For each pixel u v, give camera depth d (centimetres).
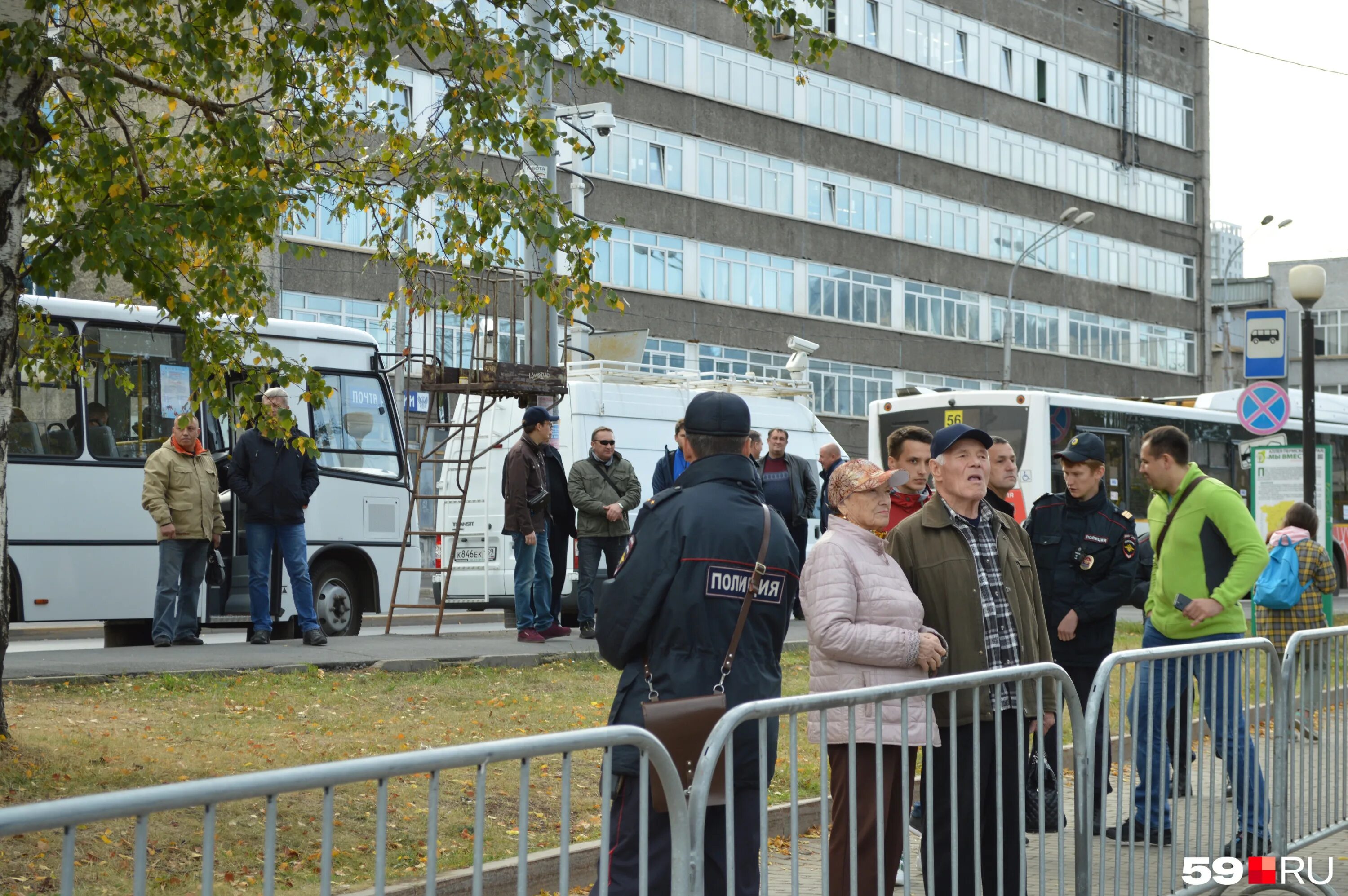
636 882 422
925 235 4688
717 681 473
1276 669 680
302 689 1055
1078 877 559
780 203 4275
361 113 1009
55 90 896
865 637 538
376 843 316
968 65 4834
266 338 1575
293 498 1319
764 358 4209
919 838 793
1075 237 5188
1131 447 2511
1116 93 5356
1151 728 596
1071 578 780
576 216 904
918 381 4647
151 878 483
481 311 1037
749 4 1017
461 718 978
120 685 1019
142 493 1327
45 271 791
